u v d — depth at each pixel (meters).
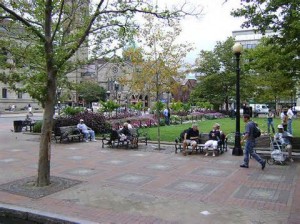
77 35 9.93
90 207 7.43
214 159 13.52
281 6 13.39
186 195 8.40
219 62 51.78
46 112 9.32
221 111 53.00
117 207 7.43
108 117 28.12
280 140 13.26
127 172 11.12
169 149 16.30
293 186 9.28
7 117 46.44
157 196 8.29
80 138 19.83
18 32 10.84
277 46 14.67
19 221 6.97
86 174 10.80
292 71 14.94
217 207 7.44
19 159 13.56
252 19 14.22
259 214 6.96
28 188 8.96
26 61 10.20
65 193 8.52
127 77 49.91
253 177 10.38
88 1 10.48
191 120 37.88
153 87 25.25
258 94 42.91
